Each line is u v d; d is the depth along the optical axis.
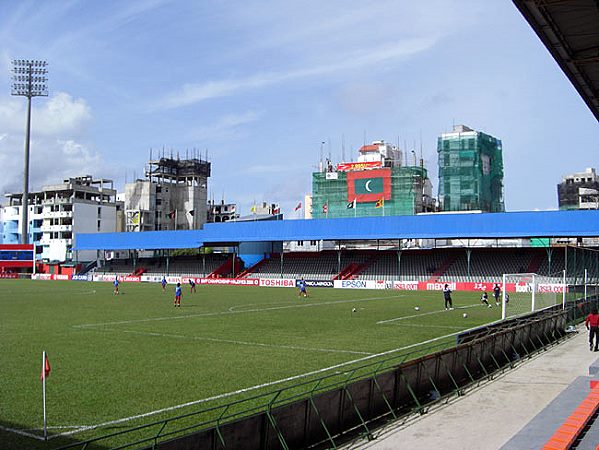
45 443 13.26
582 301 37.94
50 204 130.38
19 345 27.73
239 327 35.34
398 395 16.11
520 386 19.31
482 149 135.62
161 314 43.66
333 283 85.00
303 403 12.79
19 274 119.62
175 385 18.92
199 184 153.75
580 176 159.25
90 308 48.69
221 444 10.62
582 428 12.62
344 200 136.00
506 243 115.12
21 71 120.19
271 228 92.00
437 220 80.38
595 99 24.70
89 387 18.62
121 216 142.75
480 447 13.10
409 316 42.25
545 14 17.22
